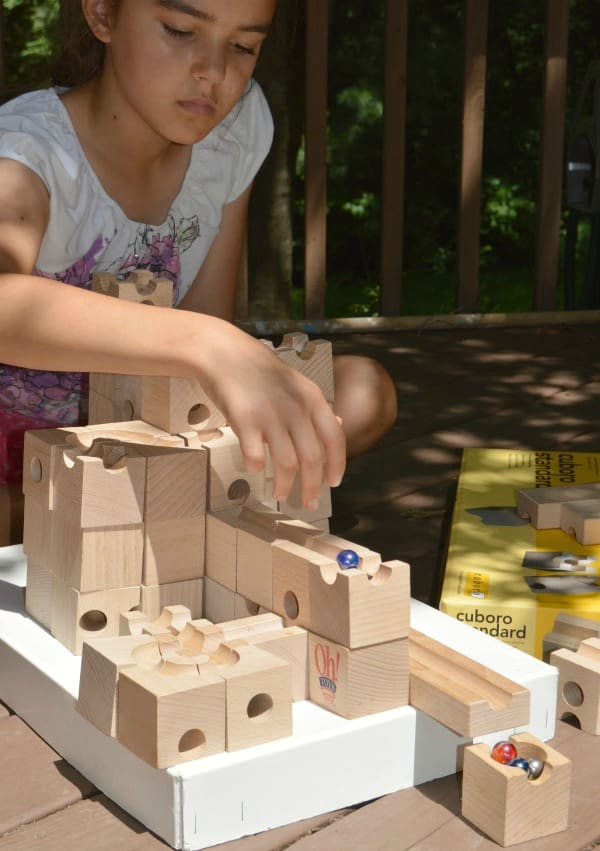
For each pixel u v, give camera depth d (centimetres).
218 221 236
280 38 303
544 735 152
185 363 147
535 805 132
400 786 141
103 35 195
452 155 807
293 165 525
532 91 811
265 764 131
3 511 205
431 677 140
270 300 486
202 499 158
